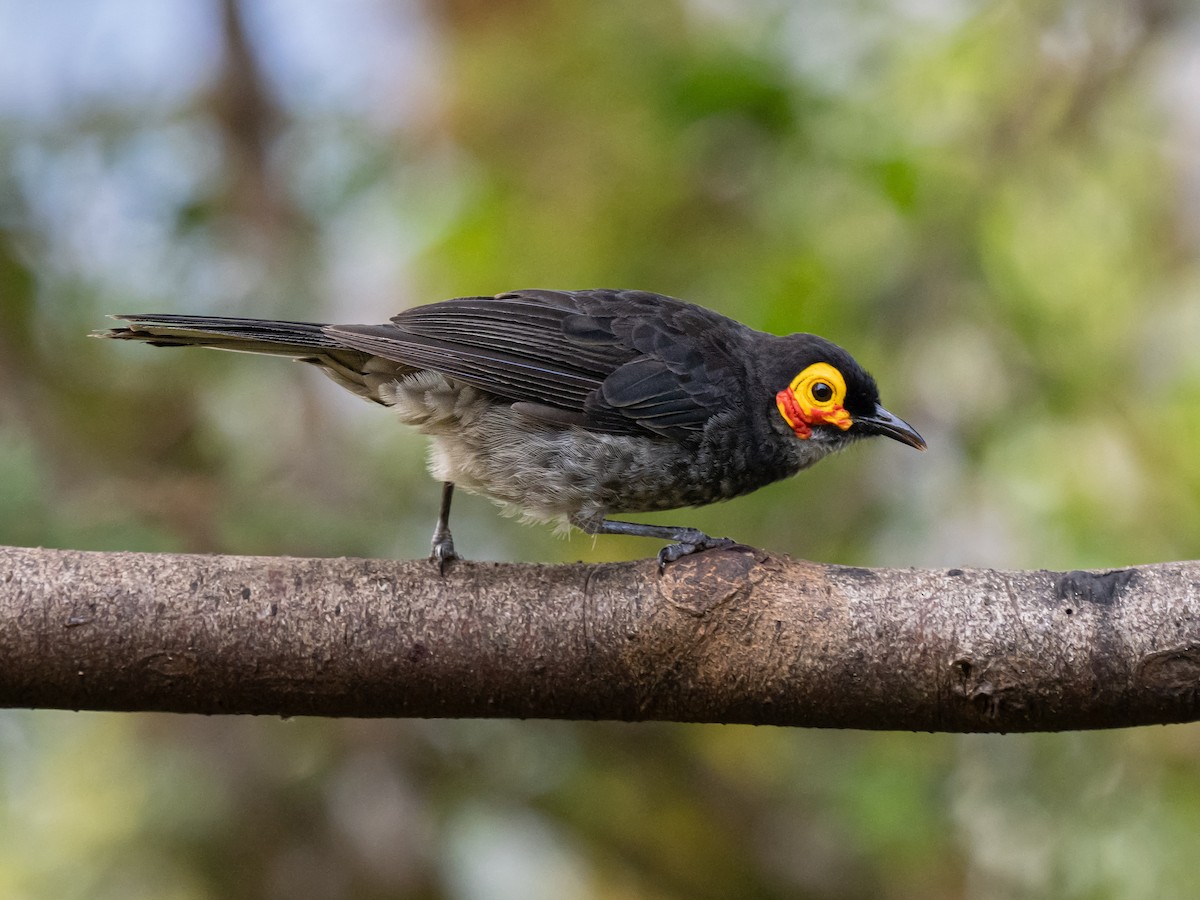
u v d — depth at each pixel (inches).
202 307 494.9
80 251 496.7
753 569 262.5
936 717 255.9
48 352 488.7
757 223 518.3
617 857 503.8
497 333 346.9
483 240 555.5
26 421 464.8
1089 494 492.1
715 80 493.4
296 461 486.0
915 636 253.1
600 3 567.5
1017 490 500.1
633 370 348.5
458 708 266.8
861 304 501.7
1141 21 530.3
